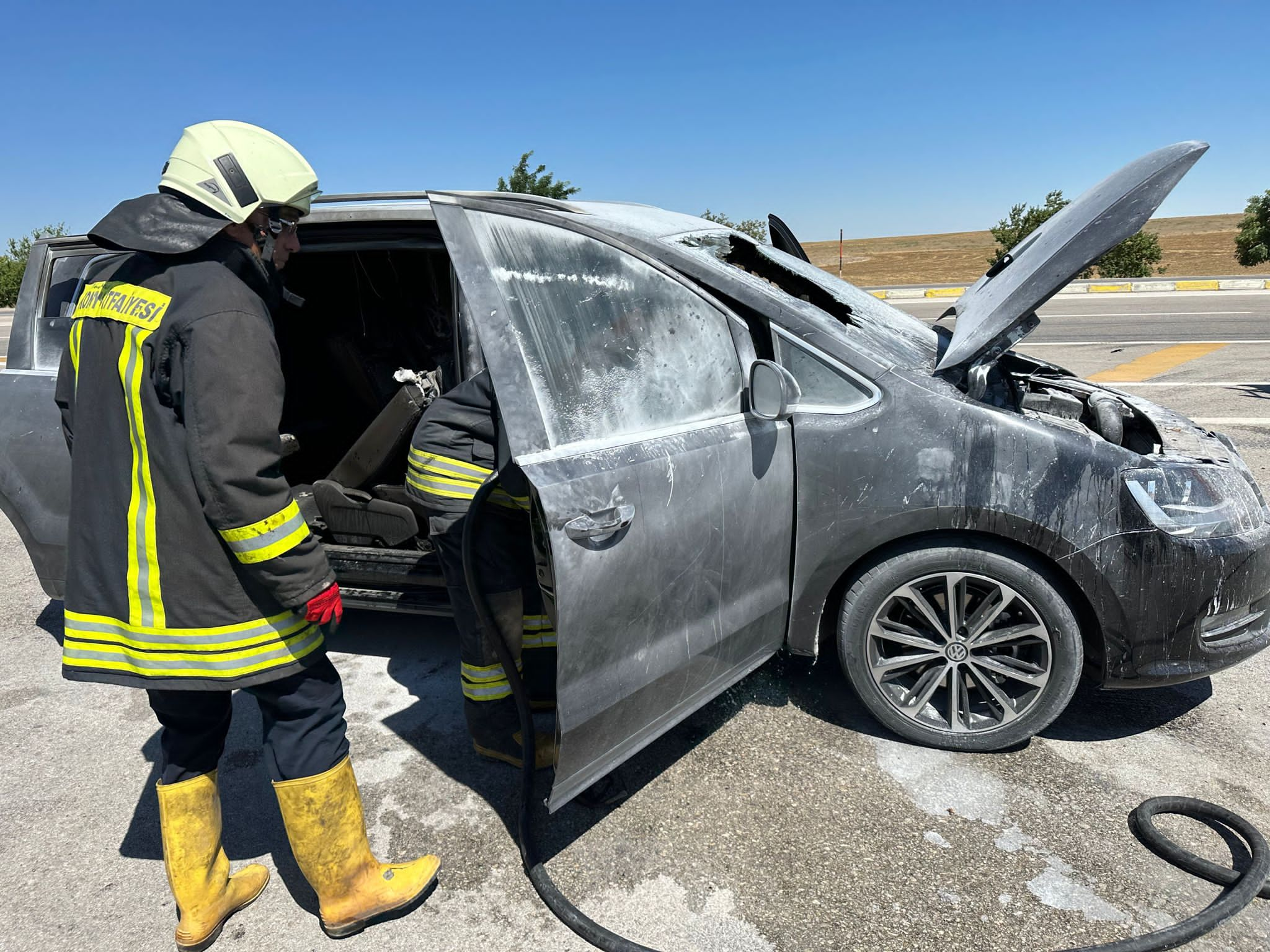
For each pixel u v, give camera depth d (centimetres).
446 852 215
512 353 178
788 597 249
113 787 246
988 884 199
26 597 400
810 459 238
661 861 209
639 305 217
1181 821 219
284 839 224
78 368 165
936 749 253
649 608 196
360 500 306
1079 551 224
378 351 356
